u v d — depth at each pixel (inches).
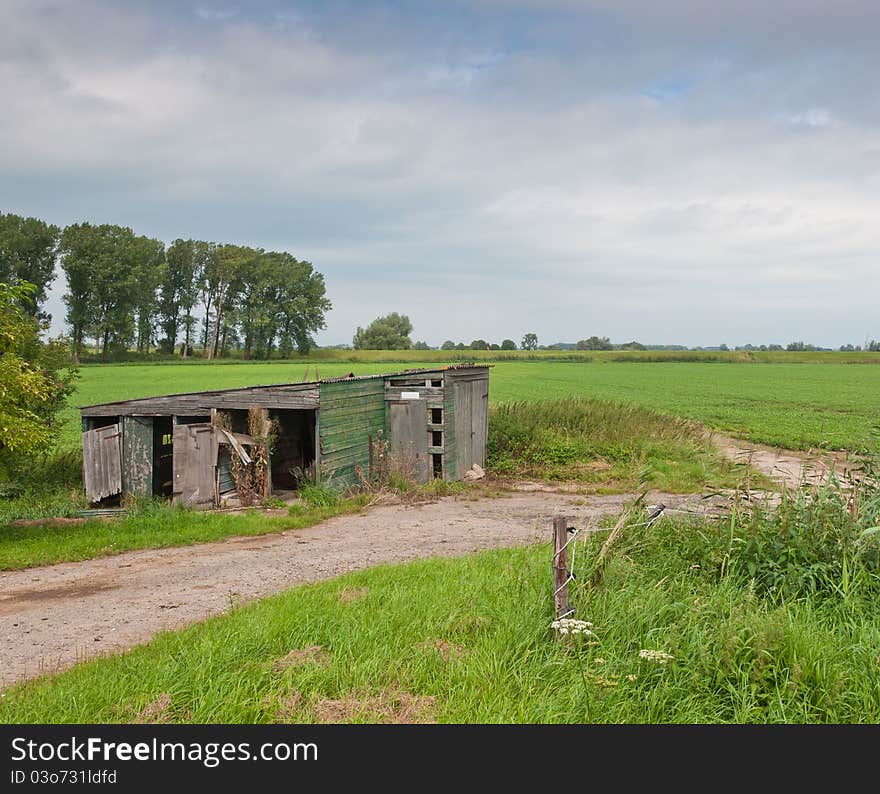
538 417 1082.1
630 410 1168.8
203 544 547.2
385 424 864.9
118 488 786.2
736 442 1177.4
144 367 3777.1
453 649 258.8
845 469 377.4
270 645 267.3
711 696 220.1
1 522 623.5
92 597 394.3
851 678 225.5
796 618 267.9
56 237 4023.1
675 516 407.8
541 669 238.5
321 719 213.5
